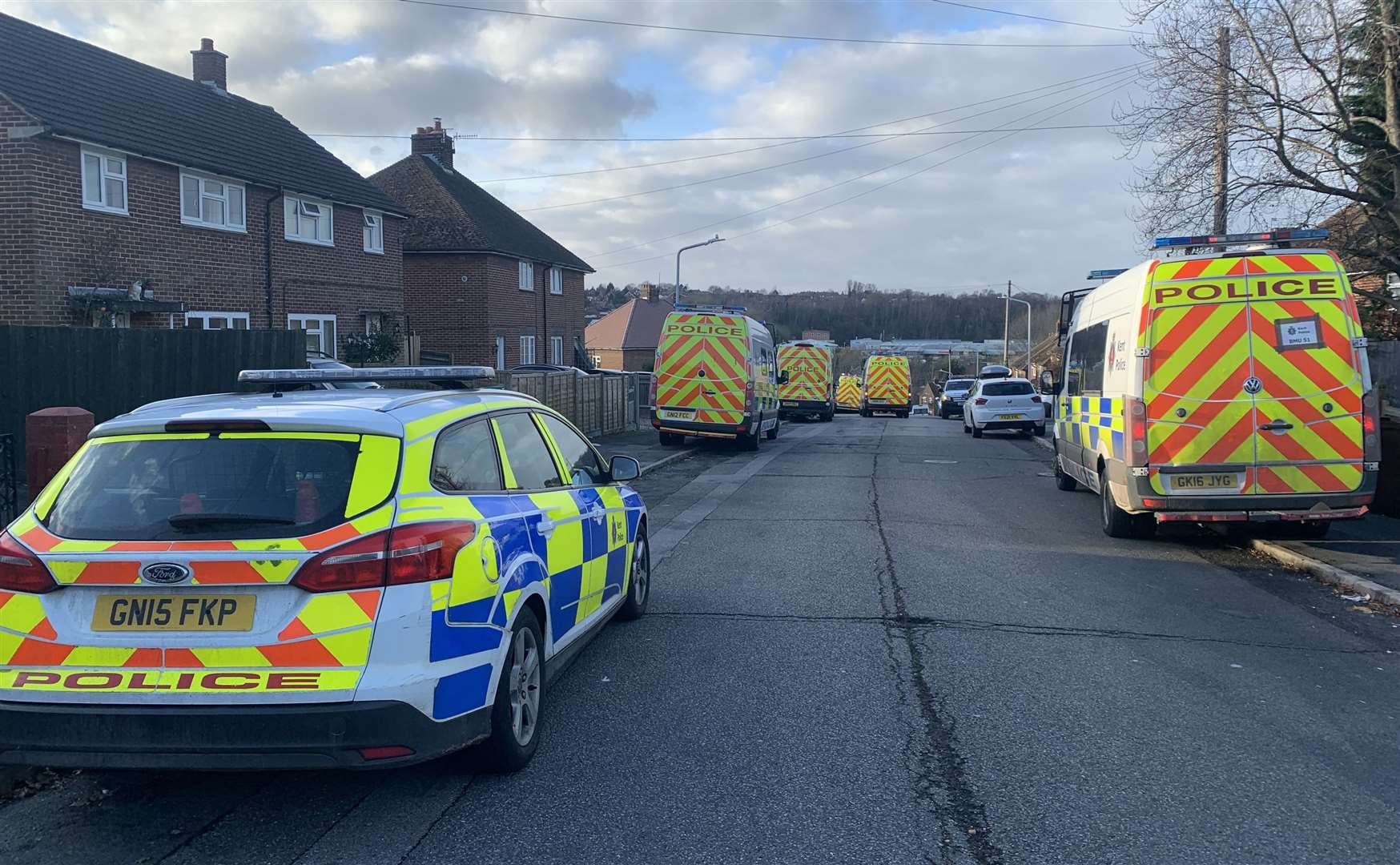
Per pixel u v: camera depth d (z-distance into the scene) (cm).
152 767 388
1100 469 1161
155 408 473
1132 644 695
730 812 435
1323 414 952
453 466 465
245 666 389
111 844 407
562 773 478
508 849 402
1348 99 1638
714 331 2173
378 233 2723
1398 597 787
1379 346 1725
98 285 1784
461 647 421
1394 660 662
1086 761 491
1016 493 1517
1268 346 955
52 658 395
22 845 407
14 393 1252
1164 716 554
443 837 412
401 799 449
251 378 527
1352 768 483
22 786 462
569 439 657
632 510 736
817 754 499
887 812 434
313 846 405
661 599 825
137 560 393
